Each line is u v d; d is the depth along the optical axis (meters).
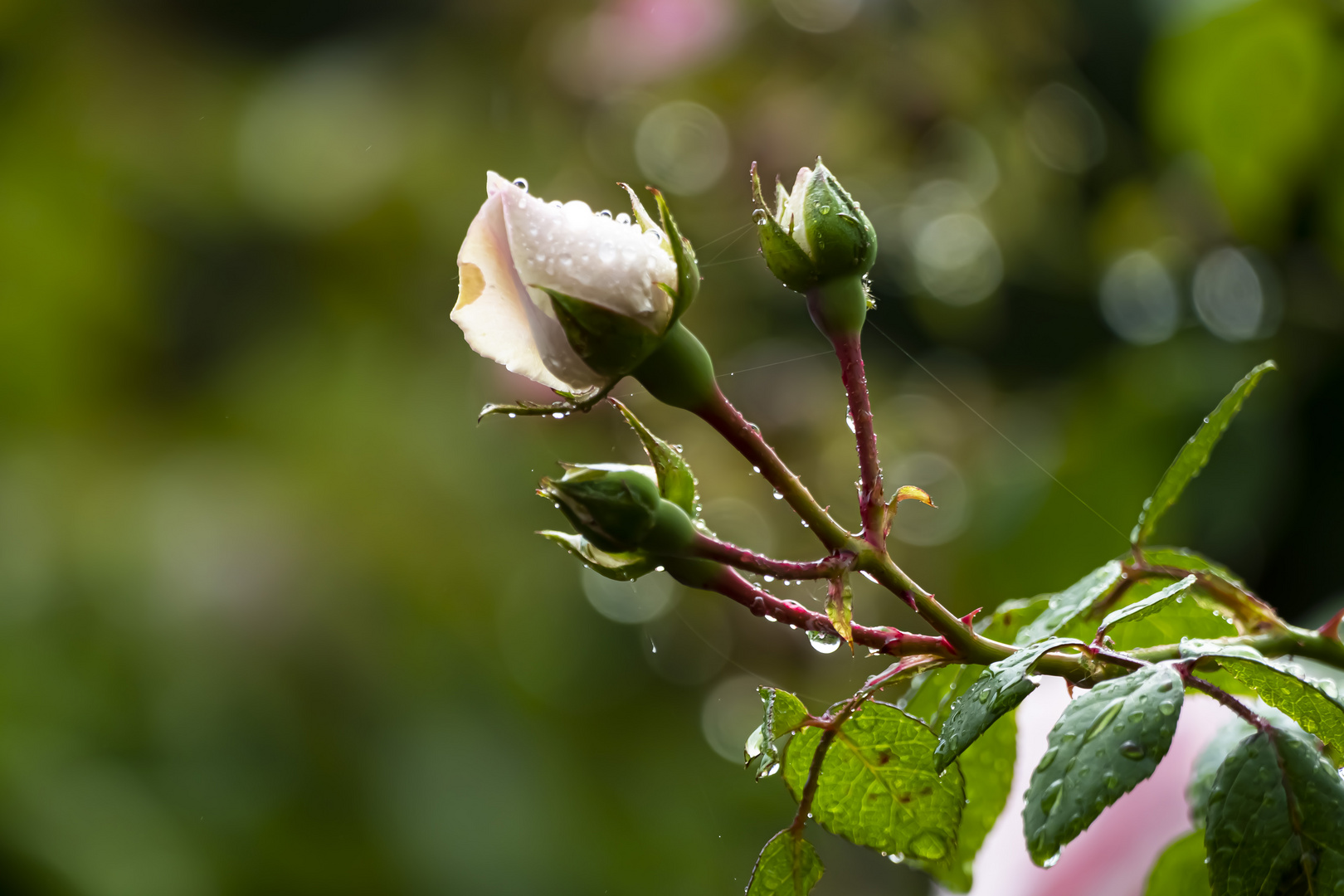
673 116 1.23
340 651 1.28
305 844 1.21
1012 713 0.62
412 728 1.26
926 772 0.59
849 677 1.20
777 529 1.20
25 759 1.16
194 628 1.27
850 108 1.16
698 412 0.59
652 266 0.59
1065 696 0.70
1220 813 0.57
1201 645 0.57
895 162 1.17
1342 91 0.87
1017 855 0.70
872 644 0.59
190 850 1.17
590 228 0.59
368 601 1.30
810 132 1.17
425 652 1.30
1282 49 0.87
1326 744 0.58
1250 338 0.96
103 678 1.25
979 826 0.62
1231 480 0.92
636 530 0.59
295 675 1.27
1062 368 1.10
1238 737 0.63
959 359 1.13
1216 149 0.90
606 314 0.59
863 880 1.25
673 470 0.59
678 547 0.59
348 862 1.21
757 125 1.19
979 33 1.11
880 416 1.17
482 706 1.30
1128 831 0.69
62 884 1.10
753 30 1.18
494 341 0.60
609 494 0.58
